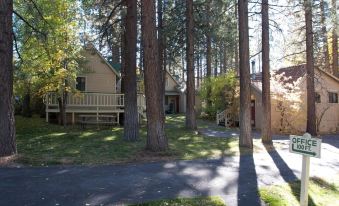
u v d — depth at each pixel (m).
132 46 16.77
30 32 18.94
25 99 29.92
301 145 6.81
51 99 24.23
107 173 10.18
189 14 23.45
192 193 8.41
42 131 20.66
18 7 19.05
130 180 9.41
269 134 19.27
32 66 19.62
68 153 13.39
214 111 33.66
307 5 21.50
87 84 27.41
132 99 16.95
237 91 30.83
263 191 8.89
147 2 13.50
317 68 30.44
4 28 12.21
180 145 16.34
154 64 13.64
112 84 27.97
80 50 22.41
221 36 25.27
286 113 28.44
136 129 17.00
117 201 7.55
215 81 33.69
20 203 7.25
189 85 23.78
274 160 13.66
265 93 19.34
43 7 18.98
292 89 28.66
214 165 12.01
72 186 8.64
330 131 31.89
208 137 20.30
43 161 11.63
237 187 9.23
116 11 18.19
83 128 22.41
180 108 53.22
